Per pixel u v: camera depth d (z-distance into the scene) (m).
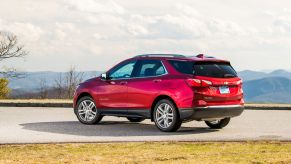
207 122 13.38
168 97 12.26
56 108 21.47
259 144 9.91
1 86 40.31
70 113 18.47
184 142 10.18
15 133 11.88
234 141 10.38
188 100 11.75
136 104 12.81
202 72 11.94
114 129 12.90
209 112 11.82
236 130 12.81
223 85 12.14
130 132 12.23
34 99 28.97
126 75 13.28
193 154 8.61
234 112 12.35
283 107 21.78
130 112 12.96
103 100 13.54
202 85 11.77
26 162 7.79
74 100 14.24
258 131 12.60
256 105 22.61
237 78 12.56
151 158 8.17
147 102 12.56
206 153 8.73
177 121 12.02
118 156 8.37
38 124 14.10
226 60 12.54
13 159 8.06
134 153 8.69
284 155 8.56
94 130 12.64
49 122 14.74
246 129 13.08
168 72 12.30
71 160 7.98
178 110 11.94
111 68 13.59
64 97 33.38
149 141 10.34
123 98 13.08
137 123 14.55
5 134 11.66
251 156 8.43
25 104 22.86
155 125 13.55
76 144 9.84
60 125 13.82
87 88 13.91
